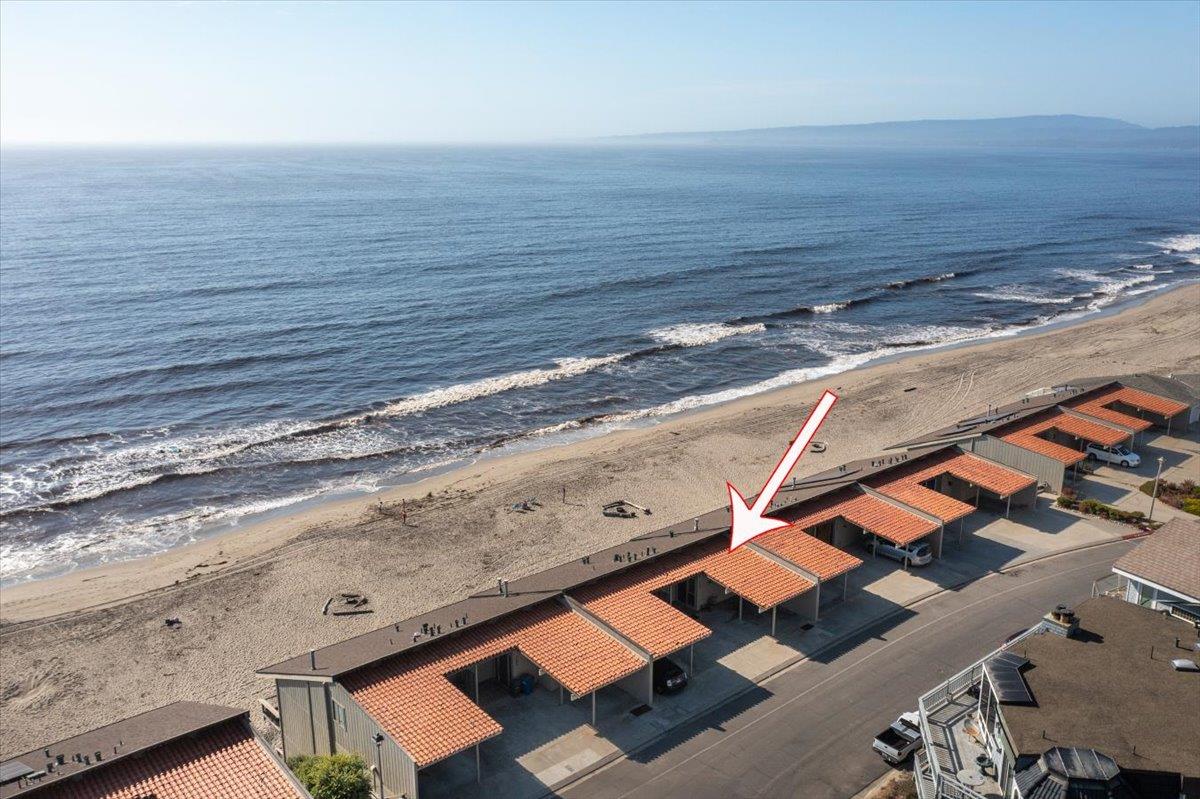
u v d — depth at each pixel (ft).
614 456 209.26
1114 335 318.86
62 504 187.52
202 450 216.33
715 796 93.09
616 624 113.60
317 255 457.68
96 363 275.39
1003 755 76.64
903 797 90.99
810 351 308.19
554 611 117.39
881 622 128.67
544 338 315.58
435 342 307.17
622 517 176.04
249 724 93.20
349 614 141.59
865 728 104.01
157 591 150.20
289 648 132.77
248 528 177.78
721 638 125.18
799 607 131.34
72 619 141.59
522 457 213.87
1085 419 191.52
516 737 103.71
